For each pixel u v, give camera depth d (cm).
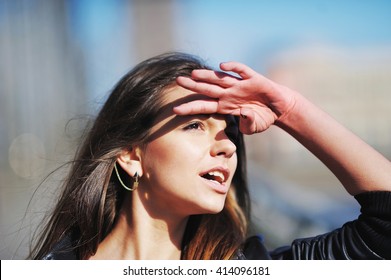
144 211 346
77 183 360
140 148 342
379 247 326
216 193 327
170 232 347
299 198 809
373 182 332
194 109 321
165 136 329
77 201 353
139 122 339
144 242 345
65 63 1089
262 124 336
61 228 360
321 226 688
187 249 355
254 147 2184
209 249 354
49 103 1034
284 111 340
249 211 391
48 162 891
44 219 401
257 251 359
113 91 364
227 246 356
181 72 345
